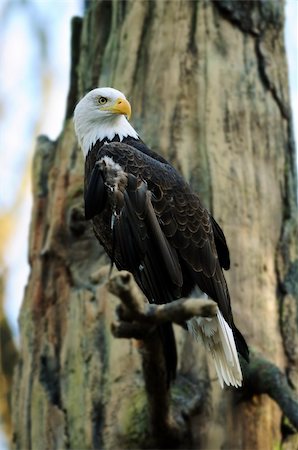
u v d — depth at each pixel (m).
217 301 11.53
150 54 14.76
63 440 13.22
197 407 12.67
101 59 15.43
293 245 14.16
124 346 13.15
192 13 14.93
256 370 12.59
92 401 13.09
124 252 11.38
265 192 14.23
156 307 10.98
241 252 13.69
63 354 13.64
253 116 14.58
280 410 12.97
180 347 13.03
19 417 13.82
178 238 11.50
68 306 13.72
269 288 13.71
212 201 13.84
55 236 13.96
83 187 13.80
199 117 14.33
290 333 13.59
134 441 12.59
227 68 14.73
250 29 15.07
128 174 11.48
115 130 12.82
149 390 11.74
